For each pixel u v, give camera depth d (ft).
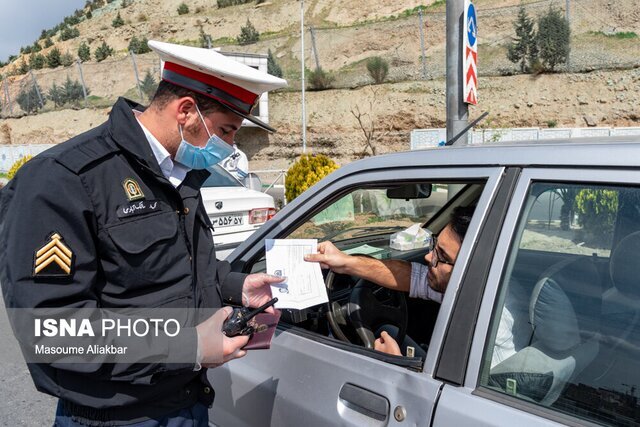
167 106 4.81
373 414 4.69
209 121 4.87
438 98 63.67
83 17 206.39
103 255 4.39
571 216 4.31
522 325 4.46
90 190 4.25
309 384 5.33
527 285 4.45
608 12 61.16
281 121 72.59
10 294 4.04
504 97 59.41
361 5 113.39
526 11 66.64
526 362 4.41
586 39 60.08
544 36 58.23
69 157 4.23
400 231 8.77
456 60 14.44
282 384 5.58
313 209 6.37
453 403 4.19
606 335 4.25
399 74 69.46
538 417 3.92
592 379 4.14
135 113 5.09
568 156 4.30
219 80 4.78
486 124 58.44
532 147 4.58
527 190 4.42
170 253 4.60
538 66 58.85
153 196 4.60
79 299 4.19
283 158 71.82
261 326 5.16
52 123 93.81
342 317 6.70
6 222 4.14
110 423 4.61
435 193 7.94
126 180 4.45
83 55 150.61
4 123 100.73
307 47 83.30
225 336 4.78
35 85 100.63
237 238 18.34
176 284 4.66
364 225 8.47
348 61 78.28
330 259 6.55
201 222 5.33
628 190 3.99
